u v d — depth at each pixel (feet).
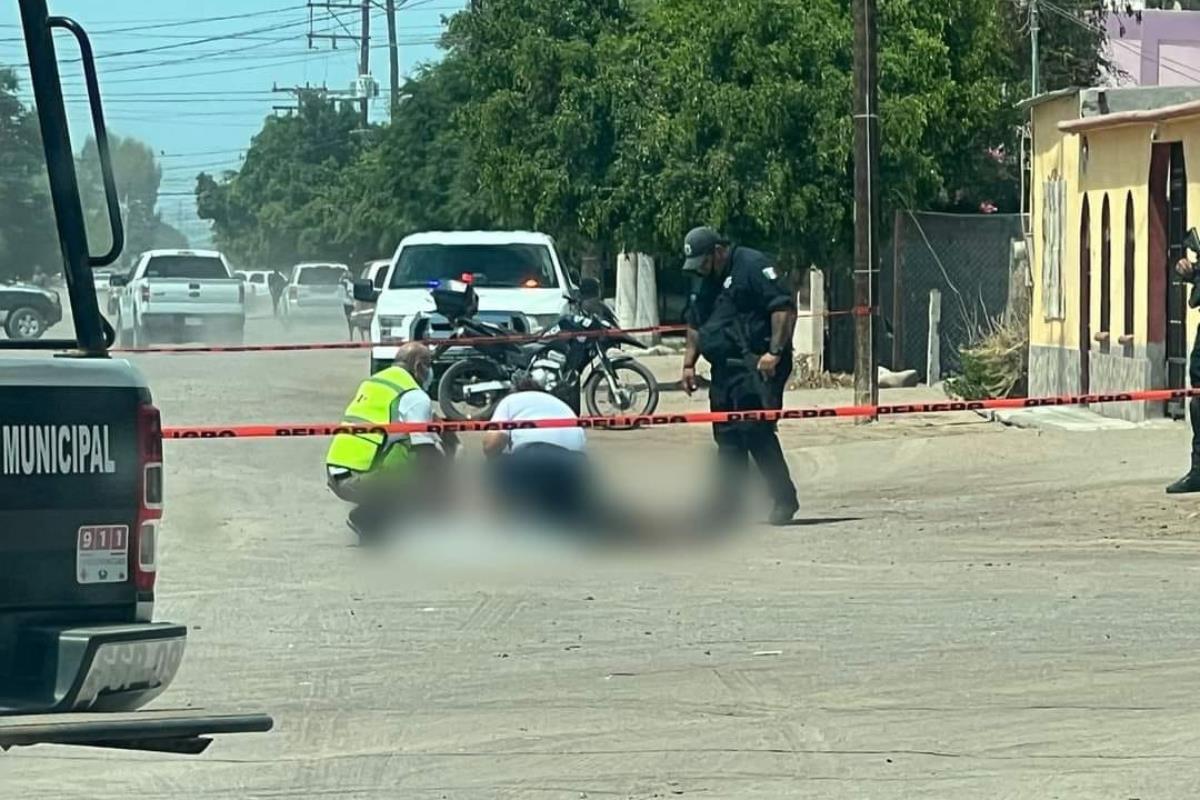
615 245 320.29
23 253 72.38
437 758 86.63
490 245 277.03
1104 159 228.43
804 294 324.39
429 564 138.72
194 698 96.89
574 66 318.86
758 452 153.58
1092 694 96.89
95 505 68.08
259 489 182.80
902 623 114.32
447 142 605.31
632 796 80.53
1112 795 79.97
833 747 87.76
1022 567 132.87
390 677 101.86
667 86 293.84
